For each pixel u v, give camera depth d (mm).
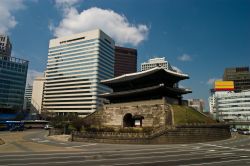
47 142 45375
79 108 181500
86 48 186625
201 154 28031
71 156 24578
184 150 33031
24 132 81375
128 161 21328
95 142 48094
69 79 190000
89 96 178500
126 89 74375
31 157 23375
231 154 28375
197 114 64000
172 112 57375
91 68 181250
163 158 23875
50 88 198375
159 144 45000
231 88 182000
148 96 67250
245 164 20359
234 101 163000
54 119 106062
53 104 194000
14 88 163375
